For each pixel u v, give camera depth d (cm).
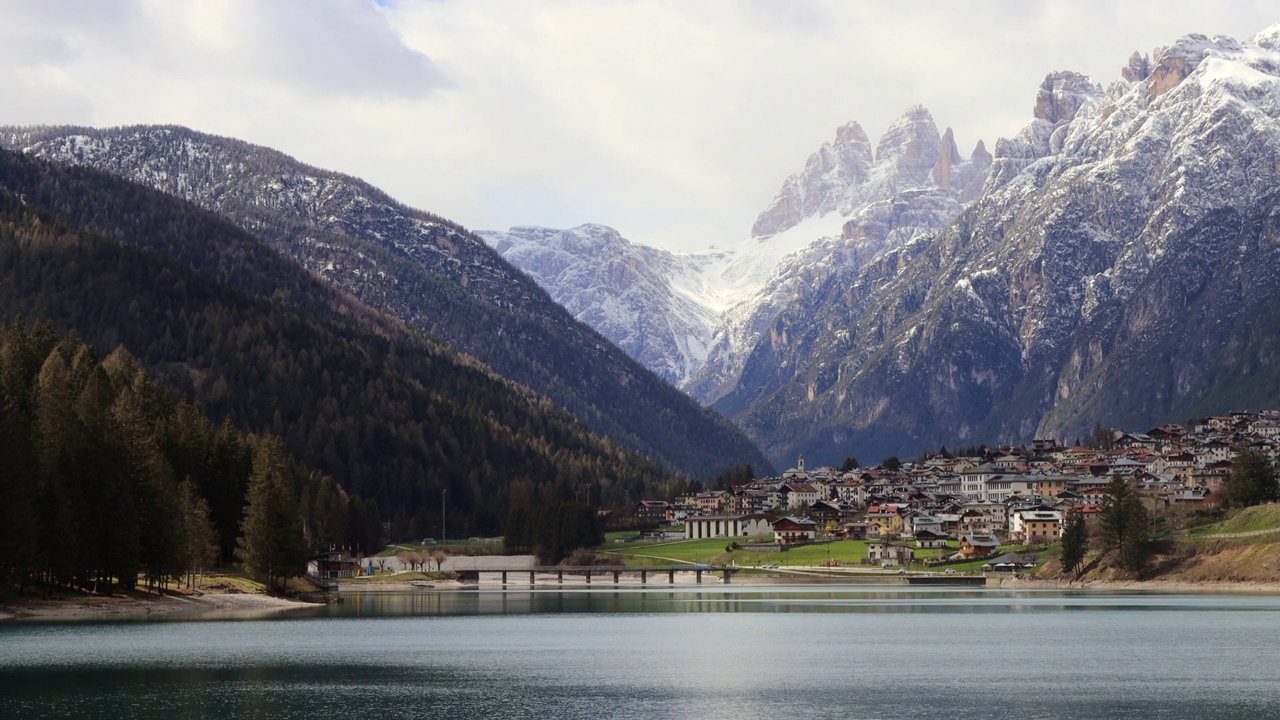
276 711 14425
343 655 19162
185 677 16438
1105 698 15300
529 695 15650
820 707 14850
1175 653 19312
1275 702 14975
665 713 14538
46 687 15525
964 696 15512
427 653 19762
